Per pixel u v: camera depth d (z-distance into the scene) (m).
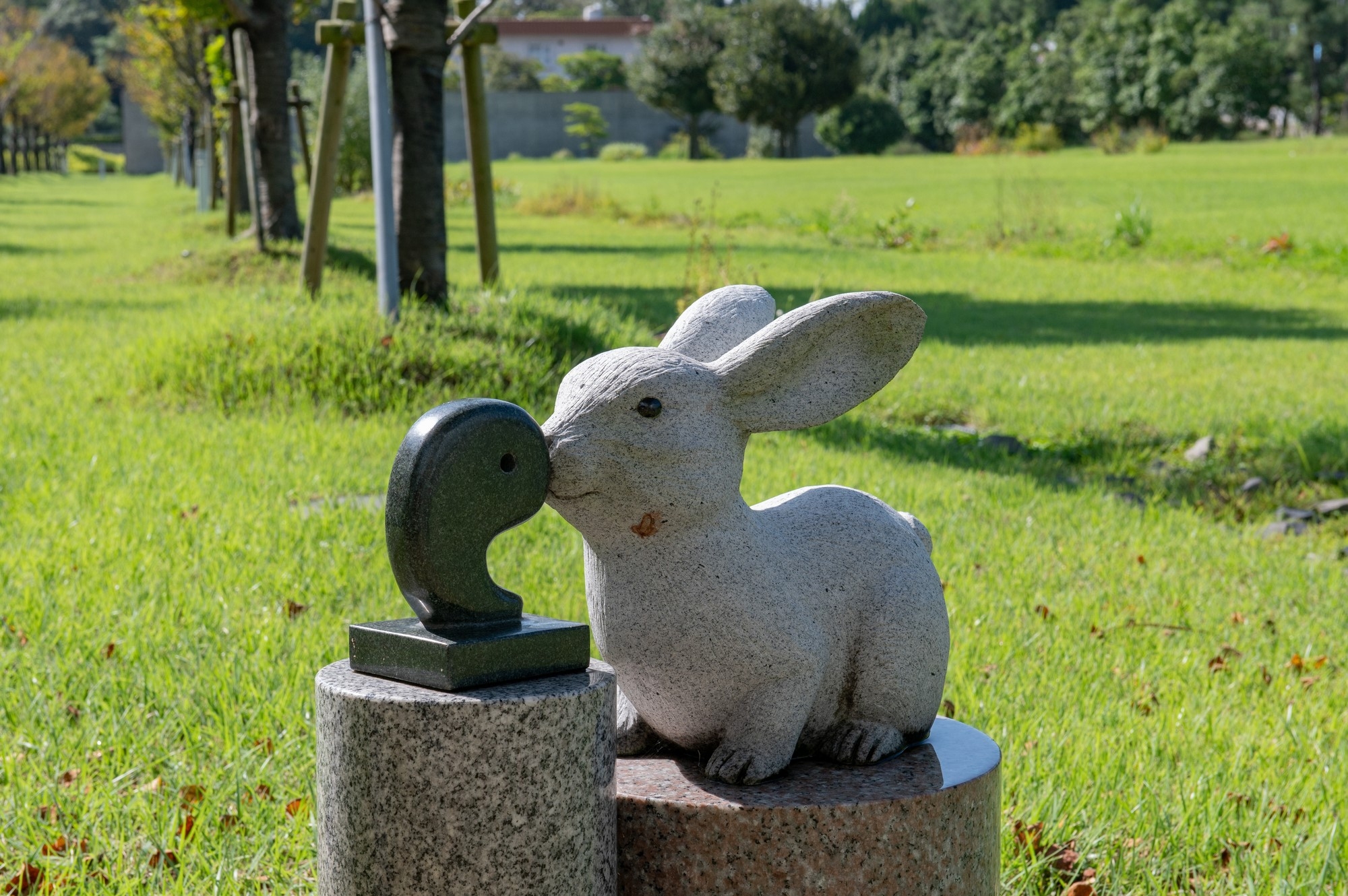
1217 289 17.53
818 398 2.16
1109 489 7.29
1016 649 4.32
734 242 22.78
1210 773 3.36
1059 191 33.34
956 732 2.48
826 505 2.34
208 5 14.59
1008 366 10.85
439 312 8.57
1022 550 5.64
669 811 2.04
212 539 5.04
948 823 2.10
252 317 8.45
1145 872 2.88
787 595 2.15
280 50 15.53
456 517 1.81
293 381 7.80
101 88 81.81
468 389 7.73
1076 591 5.13
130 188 51.41
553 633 1.87
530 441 1.90
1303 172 38.38
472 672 1.77
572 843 1.80
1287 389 9.91
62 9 78.50
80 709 3.54
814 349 2.14
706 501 2.07
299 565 4.75
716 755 2.16
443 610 1.82
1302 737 3.67
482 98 9.46
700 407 2.06
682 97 68.31
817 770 2.21
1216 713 3.87
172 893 2.63
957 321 13.87
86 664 3.77
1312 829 3.13
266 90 15.47
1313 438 8.14
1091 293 16.86
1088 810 3.12
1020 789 3.15
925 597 2.31
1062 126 71.19
